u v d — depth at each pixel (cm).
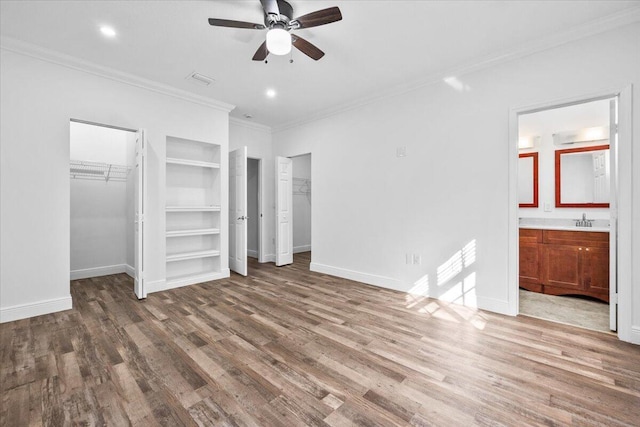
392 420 141
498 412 146
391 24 232
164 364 189
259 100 400
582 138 369
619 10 213
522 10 214
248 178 615
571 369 184
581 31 232
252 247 610
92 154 435
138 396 158
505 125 275
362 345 216
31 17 224
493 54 275
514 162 270
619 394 159
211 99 393
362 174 396
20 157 266
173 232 374
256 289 361
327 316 273
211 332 238
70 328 244
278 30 197
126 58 288
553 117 387
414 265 343
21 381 170
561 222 387
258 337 229
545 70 253
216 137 410
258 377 176
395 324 254
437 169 322
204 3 210
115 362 191
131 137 430
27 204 269
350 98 391
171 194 397
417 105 339
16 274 264
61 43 261
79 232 423
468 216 300
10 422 139
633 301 218
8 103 260
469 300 300
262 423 139
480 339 226
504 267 277
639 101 214
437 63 296
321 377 176
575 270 327
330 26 235
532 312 286
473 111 295
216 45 265
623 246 221
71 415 143
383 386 167
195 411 146
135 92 336
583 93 235
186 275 401
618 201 225
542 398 157
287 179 519
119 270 458
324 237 449
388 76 325
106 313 279
